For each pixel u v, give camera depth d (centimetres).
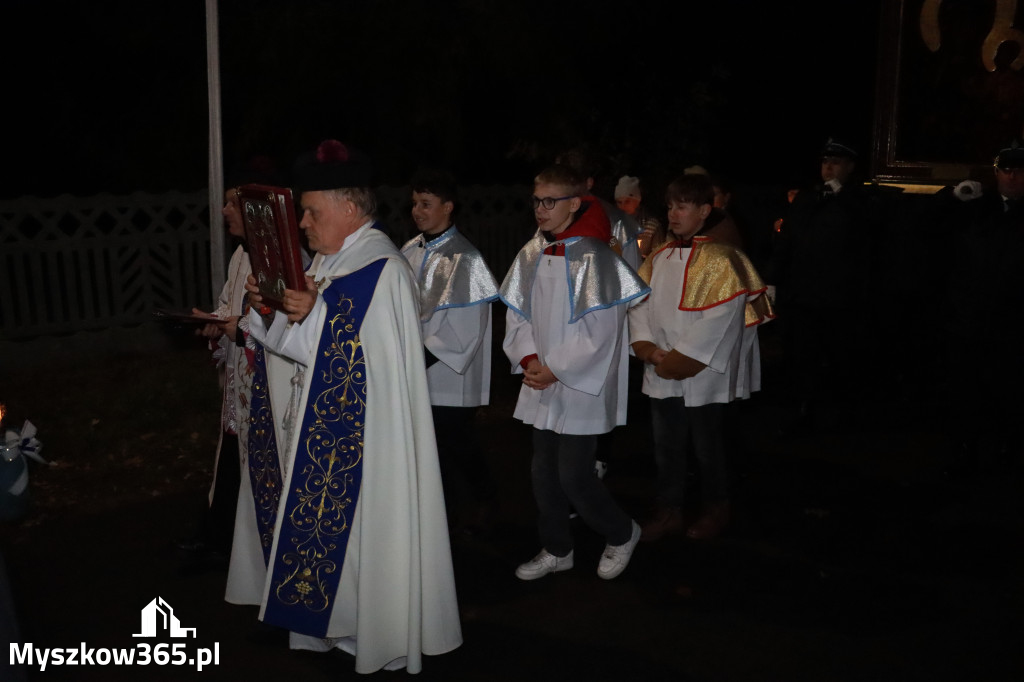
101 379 741
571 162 534
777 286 648
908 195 734
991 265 538
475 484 470
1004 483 555
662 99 990
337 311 341
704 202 447
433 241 443
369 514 344
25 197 795
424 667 365
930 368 760
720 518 477
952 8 848
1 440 346
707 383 452
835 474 570
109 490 535
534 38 1110
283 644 381
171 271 873
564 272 399
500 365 805
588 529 495
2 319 800
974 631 392
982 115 843
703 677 360
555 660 371
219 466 435
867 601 417
